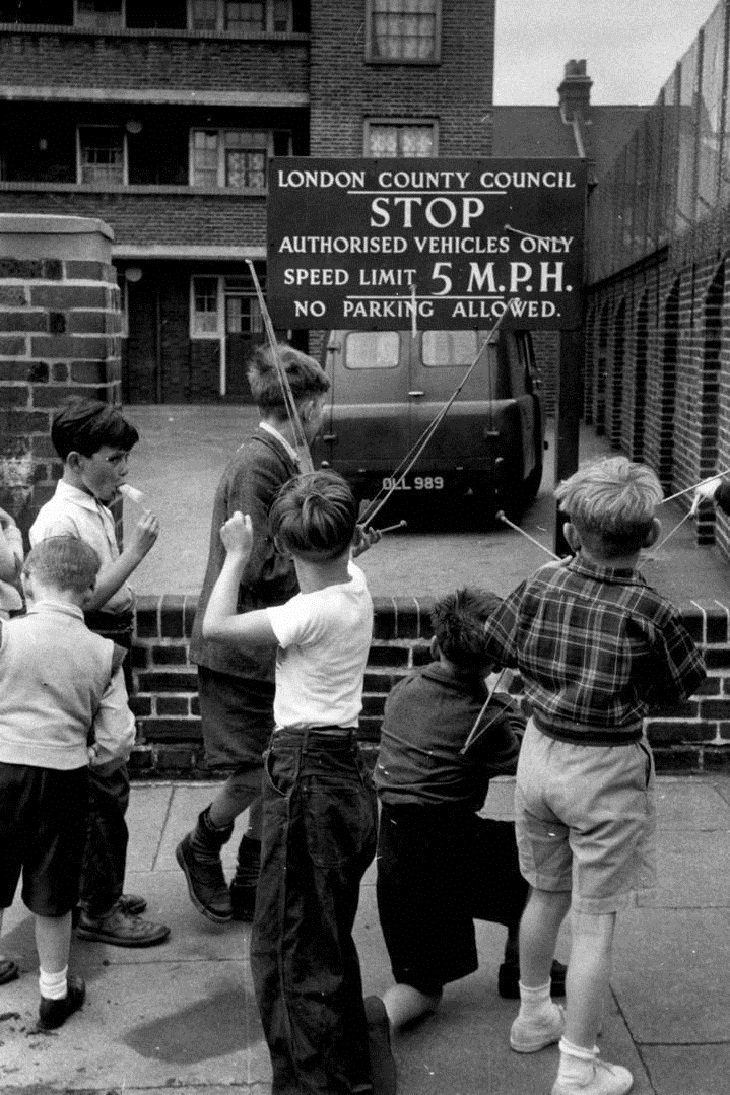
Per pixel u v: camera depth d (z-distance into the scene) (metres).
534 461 13.62
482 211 6.96
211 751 3.88
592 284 26.98
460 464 12.17
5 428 5.43
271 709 3.86
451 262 7.01
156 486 15.48
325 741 3.04
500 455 12.15
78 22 27.91
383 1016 3.26
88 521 3.79
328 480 3.09
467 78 26.50
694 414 12.64
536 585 3.11
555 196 6.95
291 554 3.09
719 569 10.45
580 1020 3.03
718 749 5.28
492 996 3.60
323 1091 2.99
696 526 11.60
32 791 3.29
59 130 28.09
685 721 5.26
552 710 3.04
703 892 4.17
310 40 26.47
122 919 3.88
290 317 7.05
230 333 29.52
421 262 7.01
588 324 28.05
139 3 27.89
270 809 3.07
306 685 3.06
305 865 3.03
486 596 3.38
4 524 4.10
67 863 3.35
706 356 11.97
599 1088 3.06
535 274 7.02
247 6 27.92
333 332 12.34
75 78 26.70
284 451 3.83
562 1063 3.06
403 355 12.23
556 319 7.05
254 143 28.53
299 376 3.82
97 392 5.42
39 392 5.41
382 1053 3.18
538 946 3.25
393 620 5.22
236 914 4.02
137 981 3.66
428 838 3.29
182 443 20.88
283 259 7.00
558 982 3.54
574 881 3.09
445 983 3.43
